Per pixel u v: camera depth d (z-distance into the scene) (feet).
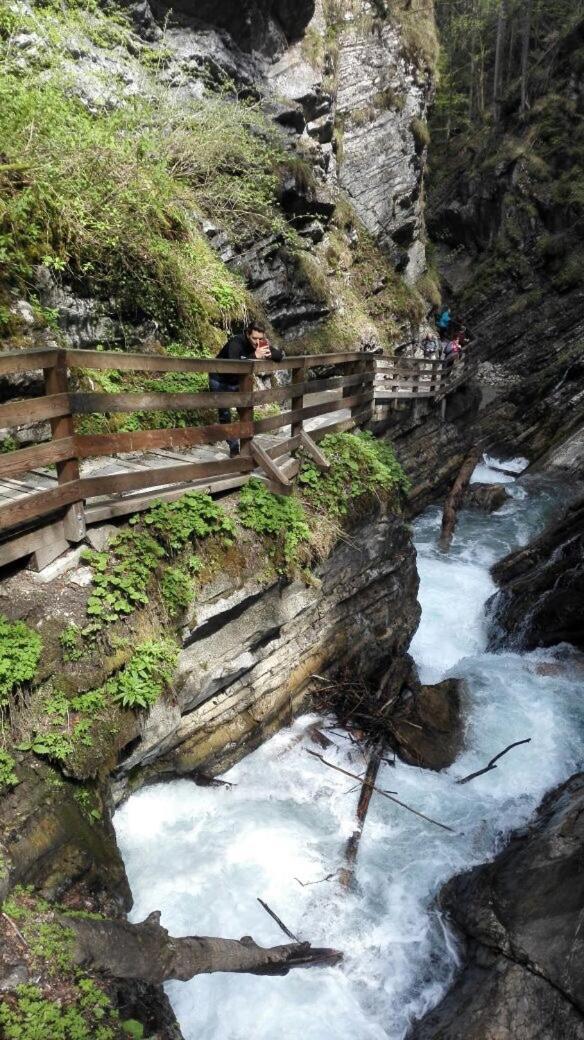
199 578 16.97
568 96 92.38
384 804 19.90
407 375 45.42
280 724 21.04
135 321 24.70
